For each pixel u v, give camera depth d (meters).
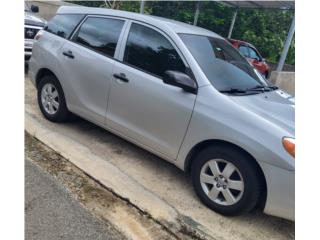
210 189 3.29
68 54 4.36
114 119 3.92
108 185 3.40
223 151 3.11
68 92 4.40
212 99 3.19
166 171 3.91
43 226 2.66
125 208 3.10
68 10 4.70
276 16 21.64
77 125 4.82
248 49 12.62
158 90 3.48
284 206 2.84
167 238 2.81
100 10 4.32
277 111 3.22
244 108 3.08
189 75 3.37
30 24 6.85
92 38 4.24
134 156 4.14
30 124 4.54
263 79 4.14
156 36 3.70
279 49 21.64
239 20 21.03
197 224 3.04
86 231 2.70
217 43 3.97
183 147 3.35
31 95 5.80
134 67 3.74
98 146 4.26
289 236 3.12
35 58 4.82
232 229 3.07
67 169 3.57
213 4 20.23
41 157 3.72
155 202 3.26
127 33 3.91
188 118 3.27
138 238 2.75
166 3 20.00
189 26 4.03
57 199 3.03
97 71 4.02
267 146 2.85
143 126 3.65
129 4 18.86
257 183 2.97
